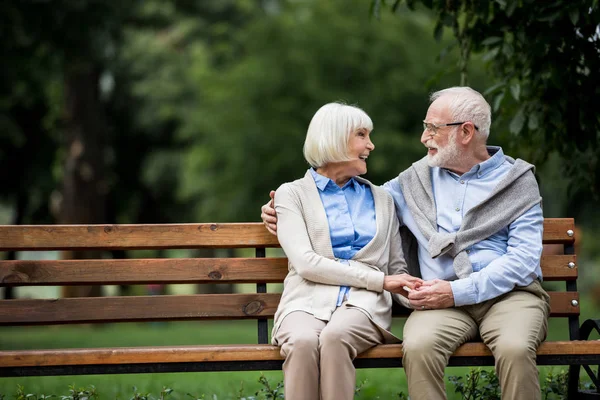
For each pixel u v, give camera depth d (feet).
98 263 17.70
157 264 17.85
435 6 24.11
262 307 17.95
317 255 16.67
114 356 15.62
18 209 106.32
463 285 16.33
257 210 95.35
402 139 89.30
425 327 15.97
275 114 93.66
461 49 24.02
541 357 15.97
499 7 23.50
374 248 17.17
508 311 16.28
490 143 53.52
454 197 17.66
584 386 20.01
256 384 25.98
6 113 81.15
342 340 15.43
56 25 60.23
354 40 93.20
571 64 22.54
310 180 17.57
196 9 100.89
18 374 15.49
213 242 18.02
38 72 65.87
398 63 92.99
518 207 17.17
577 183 25.25
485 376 20.35
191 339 57.41
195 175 100.32
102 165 93.61
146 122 109.19
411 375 15.60
